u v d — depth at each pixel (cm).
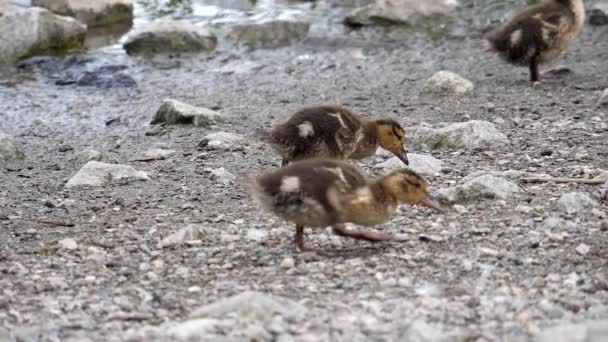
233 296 947
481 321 896
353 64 2286
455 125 1606
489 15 2608
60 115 1964
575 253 1084
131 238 1205
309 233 1181
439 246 1116
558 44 1948
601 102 1783
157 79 2211
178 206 1339
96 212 1328
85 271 1086
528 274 1024
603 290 973
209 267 1080
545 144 1560
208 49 2420
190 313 939
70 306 970
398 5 2591
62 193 1419
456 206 1254
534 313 911
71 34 2388
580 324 830
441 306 927
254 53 2395
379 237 1133
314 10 2695
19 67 2272
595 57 2223
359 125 1395
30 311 963
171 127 1811
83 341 859
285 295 975
